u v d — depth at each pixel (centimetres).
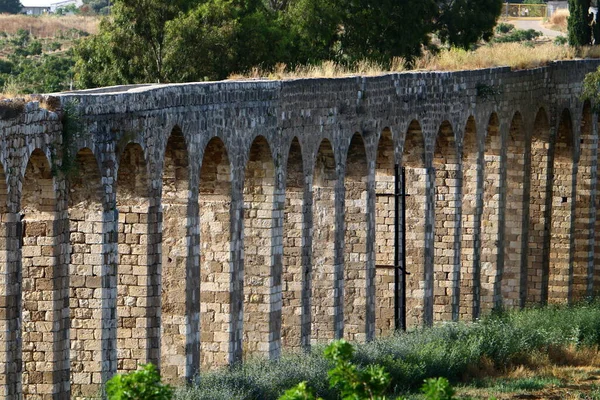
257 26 15100
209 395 8244
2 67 18412
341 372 5378
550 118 13700
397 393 9069
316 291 10400
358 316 10719
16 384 7150
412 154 11494
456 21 18062
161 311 8675
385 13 16675
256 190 9606
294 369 9019
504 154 12888
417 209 11500
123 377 5231
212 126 8894
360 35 16688
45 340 7506
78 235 7906
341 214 10388
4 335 7081
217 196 9150
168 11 14800
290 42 15675
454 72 11838
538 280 13788
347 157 10688
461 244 12394
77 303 7938
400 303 11125
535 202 13750
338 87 10256
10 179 7019
